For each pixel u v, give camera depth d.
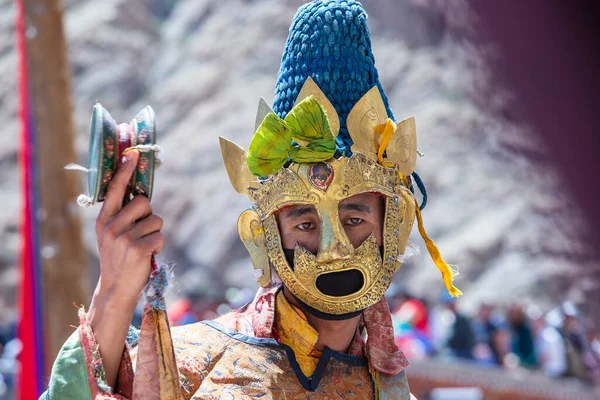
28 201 9.84
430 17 37.88
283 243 2.94
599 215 32.72
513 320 16.70
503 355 16.27
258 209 2.96
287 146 2.86
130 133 2.53
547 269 31.12
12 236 33.06
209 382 2.82
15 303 31.16
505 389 14.17
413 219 3.08
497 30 35.28
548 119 34.16
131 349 2.84
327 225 2.84
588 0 31.27
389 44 38.75
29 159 9.94
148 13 43.06
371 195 2.97
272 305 3.04
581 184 33.34
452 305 16.38
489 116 35.44
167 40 42.41
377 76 3.19
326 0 3.16
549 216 32.97
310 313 2.95
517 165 34.50
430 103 36.59
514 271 30.86
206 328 2.97
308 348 2.98
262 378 2.86
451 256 31.42
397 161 3.04
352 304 2.88
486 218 32.94
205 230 34.81
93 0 42.34
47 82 10.10
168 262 2.64
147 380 2.58
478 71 36.03
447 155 34.97
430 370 13.70
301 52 3.12
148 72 40.41
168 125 38.44
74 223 9.96
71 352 2.54
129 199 2.61
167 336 2.60
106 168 2.49
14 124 37.34
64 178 9.99
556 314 17.48
